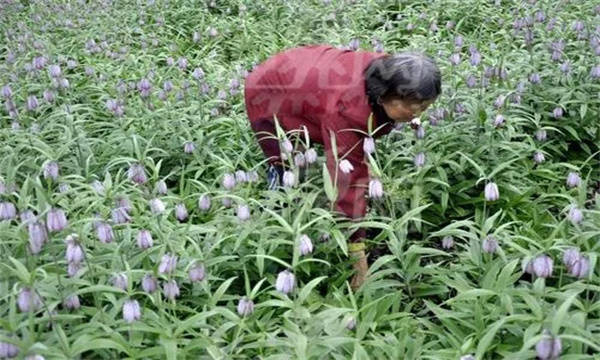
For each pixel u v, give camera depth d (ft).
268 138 15.58
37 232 10.86
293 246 13.15
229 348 11.43
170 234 13.58
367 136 13.75
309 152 14.05
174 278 12.42
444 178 17.22
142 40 30.30
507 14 29.68
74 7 35.70
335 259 14.57
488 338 10.46
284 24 31.78
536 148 18.26
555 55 21.99
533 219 16.03
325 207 15.37
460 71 22.49
